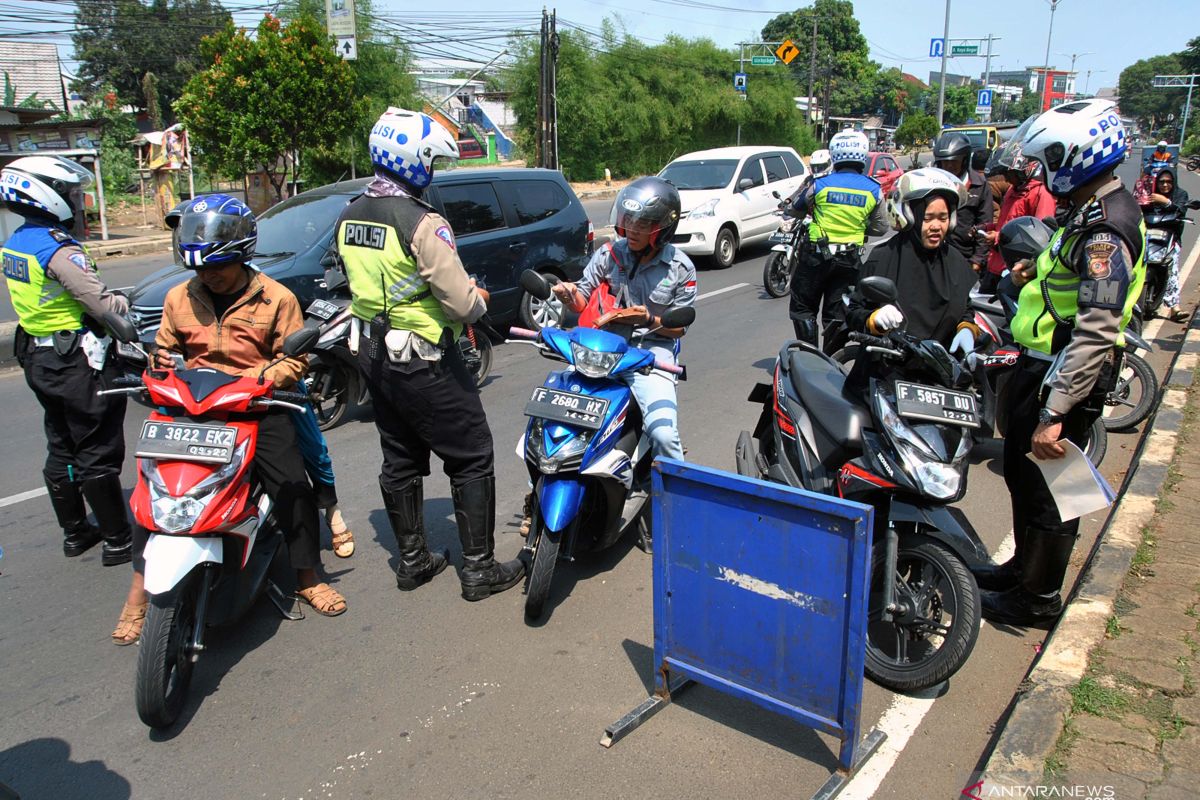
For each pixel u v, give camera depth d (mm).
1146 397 6145
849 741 2830
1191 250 15672
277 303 3824
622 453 3904
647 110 38281
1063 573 3699
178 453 3246
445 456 3996
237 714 3320
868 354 3576
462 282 3674
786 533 2818
